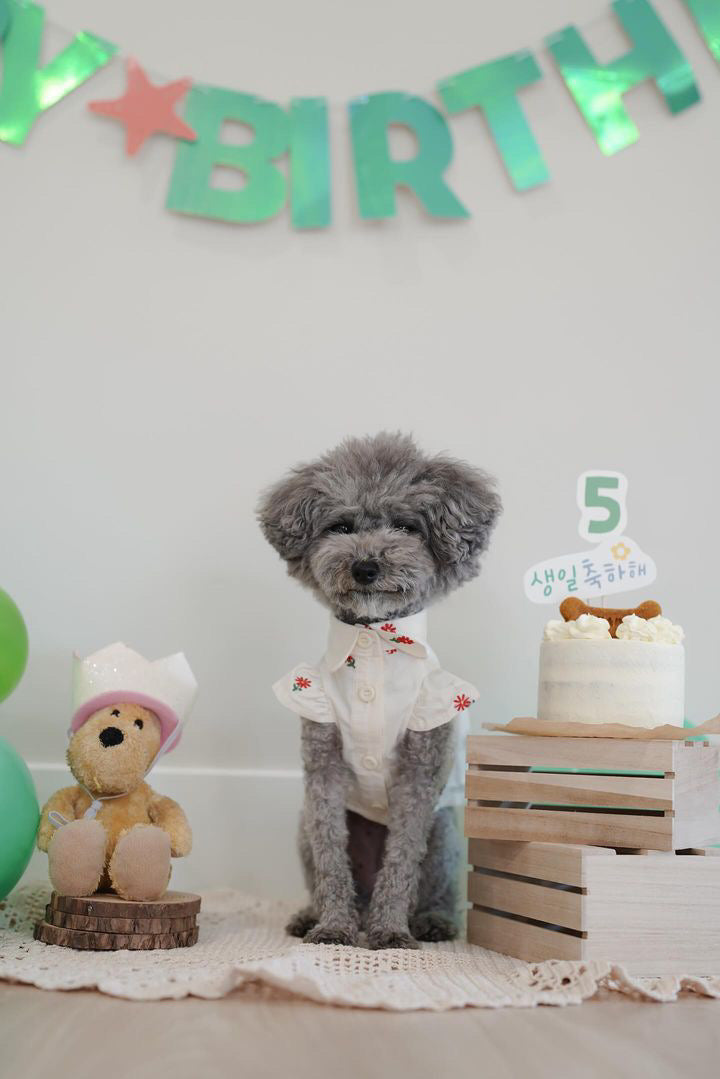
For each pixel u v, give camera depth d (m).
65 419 1.94
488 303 1.99
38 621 1.89
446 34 2.01
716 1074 0.88
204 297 1.98
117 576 1.92
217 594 1.92
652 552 1.94
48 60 1.98
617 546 1.56
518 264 1.99
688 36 1.99
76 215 1.98
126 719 1.47
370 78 2.02
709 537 1.94
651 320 1.99
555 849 1.32
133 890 1.35
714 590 1.93
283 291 1.99
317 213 1.98
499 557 1.93
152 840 1.37
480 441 1.96
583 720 1.40
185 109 1.99
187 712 1.56
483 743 1.48
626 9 1.99
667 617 1.92
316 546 1.49
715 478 1.96
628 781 1.31
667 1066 0.90
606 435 1.97
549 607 1.92
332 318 1.99
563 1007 1.10
